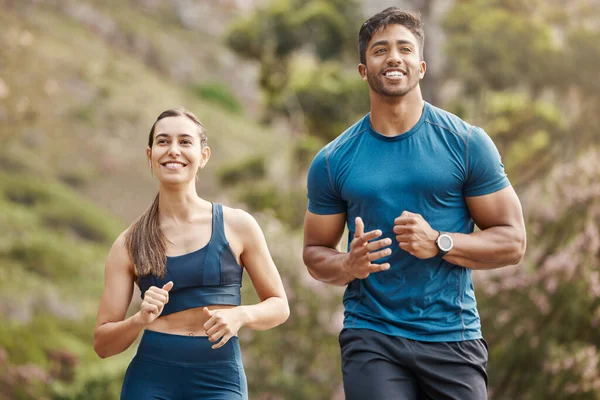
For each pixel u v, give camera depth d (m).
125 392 4.10
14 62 30.02
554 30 19.11
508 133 18.56
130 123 36.53
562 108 19.14
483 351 4.13
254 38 19.95
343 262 4.04
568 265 9.80
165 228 4.22
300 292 11.62
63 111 34.88
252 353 11.55
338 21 19.66
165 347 4.08
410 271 4.06
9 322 18.94
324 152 4.29
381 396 3.99
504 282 10.09
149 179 34.06
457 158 4.09
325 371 11.52
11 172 30.08
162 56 45.22
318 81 19.11
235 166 20.64
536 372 9.81
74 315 20.98
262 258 4.30
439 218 4.10
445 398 4.04
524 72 18.78
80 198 30.41
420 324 4.03
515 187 17.62
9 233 25.00
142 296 4.21
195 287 4.13
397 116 4.14
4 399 15.41
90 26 43.59
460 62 18.69
